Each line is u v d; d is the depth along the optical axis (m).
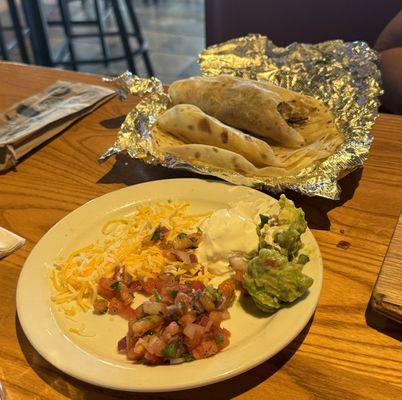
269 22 1.93
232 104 1.04
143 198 0.82
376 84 1.03
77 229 0.76
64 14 2.88
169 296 0.60
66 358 0.55
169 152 0.92
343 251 0.74
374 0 1.75
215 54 1.22
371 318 0.63
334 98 1.06
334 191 0.77
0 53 3.16
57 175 0.97
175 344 0.55
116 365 0.54
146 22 3.87
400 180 0.88
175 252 0.71
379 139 1.00
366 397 0.54
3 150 0.99
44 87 1.31
